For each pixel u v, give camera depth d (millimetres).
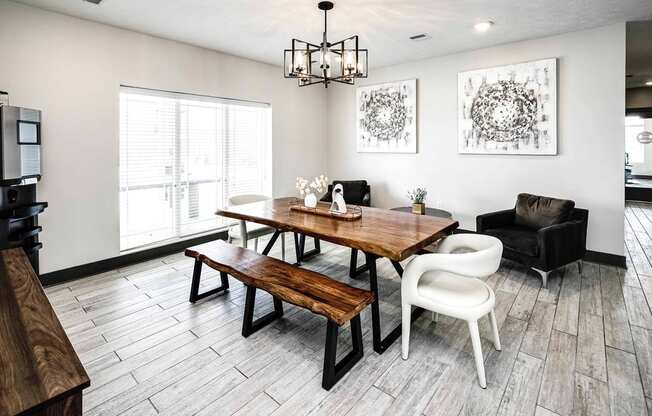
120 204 3789
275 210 3326
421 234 2404
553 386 1887
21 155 2631
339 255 4258
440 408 1743
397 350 2248
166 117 4125
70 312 2738
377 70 5359
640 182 9883
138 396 1827
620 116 3562
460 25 3520
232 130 4855
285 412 1721
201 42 4090
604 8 3139
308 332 2479
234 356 2186
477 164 4523
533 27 3602
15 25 2953
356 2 2961
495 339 2217
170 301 2949
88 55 3385
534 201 3771
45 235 3219
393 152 5293
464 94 4508
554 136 3912
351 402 1788
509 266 3775
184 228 4438
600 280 3369
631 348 2234
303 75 2740
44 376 822
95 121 3469
